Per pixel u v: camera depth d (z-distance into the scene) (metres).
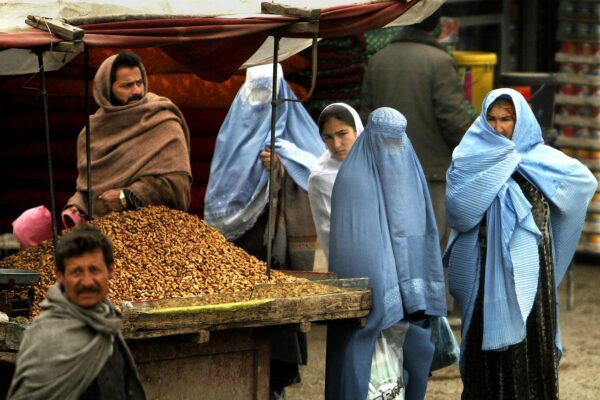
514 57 31.16
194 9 13.77
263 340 14.17
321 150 18.61
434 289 15.28
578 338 23.47
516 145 16.03
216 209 18.22
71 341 10.34
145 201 15.70
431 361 15.68
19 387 10.43
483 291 15.93
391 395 14.91
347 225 15.02
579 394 20.05
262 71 18.31
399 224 15.01
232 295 13.45
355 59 23.31
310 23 13.88
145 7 13.45
